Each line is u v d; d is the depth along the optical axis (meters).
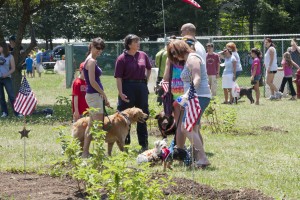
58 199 7.43
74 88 11.64
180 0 44.91
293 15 44.75
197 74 9.50
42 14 55.28
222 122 14.66
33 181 8.48
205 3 45.00
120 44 31.38
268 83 22.36
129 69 11.42
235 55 20.72
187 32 10.34
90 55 10.38
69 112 17.42
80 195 7.67
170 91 10.48
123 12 47.56
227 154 11.09
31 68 40.41
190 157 9.70
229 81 20.53
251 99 20.83
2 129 14.64
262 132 13.84
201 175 9.10
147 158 9.68
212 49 21.08
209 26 45.38
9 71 17.59
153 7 46.78
